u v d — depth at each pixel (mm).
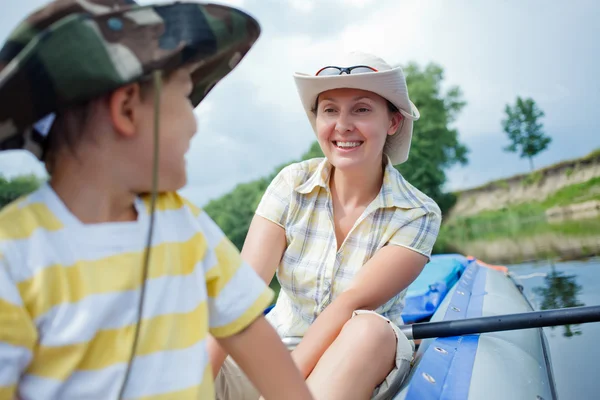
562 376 2314
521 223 27500
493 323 1509
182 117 731
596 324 2992
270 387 861
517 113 36156
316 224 1554
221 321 837
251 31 803
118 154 690
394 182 1543
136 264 703
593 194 28609
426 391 1148
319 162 1647
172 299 743
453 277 2697
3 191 13570
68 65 612
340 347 1154
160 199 792
